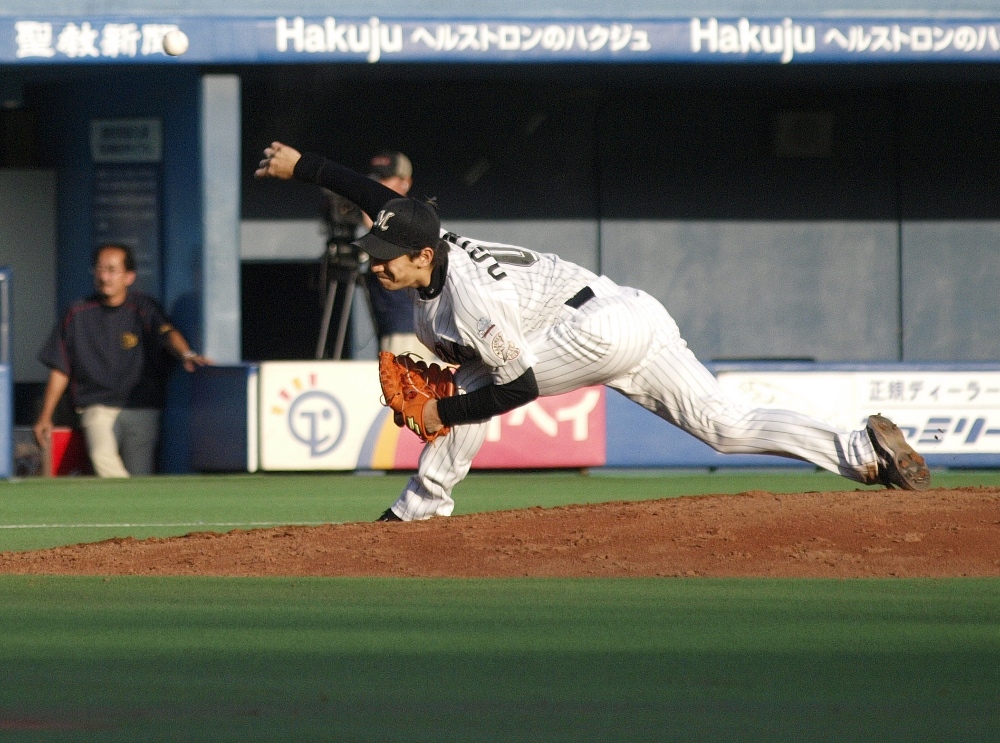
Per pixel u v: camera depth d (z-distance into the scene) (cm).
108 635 1497
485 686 1234
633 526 2147
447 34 4494
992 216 5975
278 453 4222
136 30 4378
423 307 2175
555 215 5828
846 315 5950
